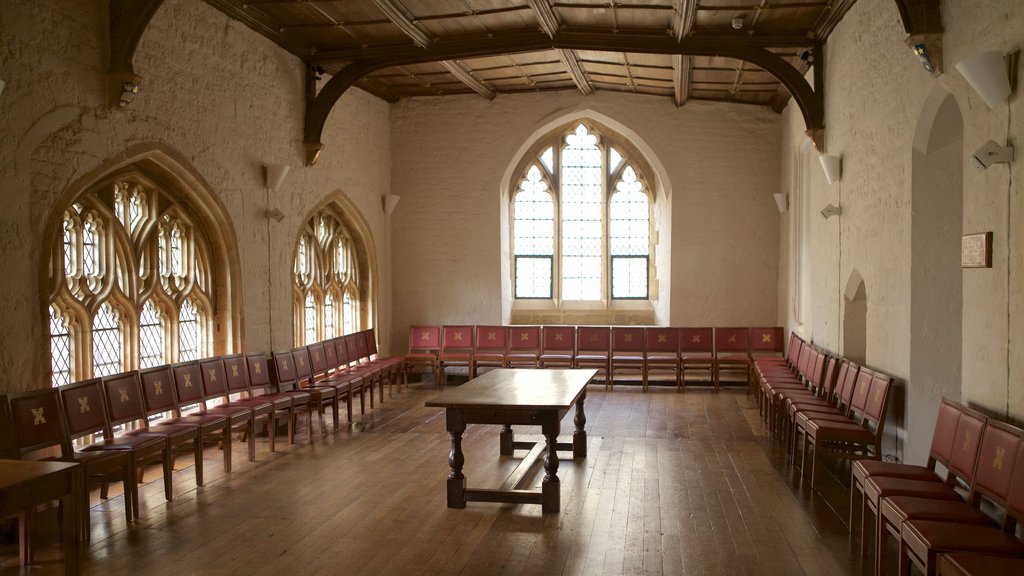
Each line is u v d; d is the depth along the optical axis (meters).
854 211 7.73
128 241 7.27
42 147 5.94
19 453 5.13
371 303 12.67
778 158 12.80
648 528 5.43
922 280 6.09
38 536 5.26
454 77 12.15
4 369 5.64
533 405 5.81
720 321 12.98
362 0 8.40
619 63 11.10
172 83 7.43
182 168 7.61
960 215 6.02
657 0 8.25
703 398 11.13
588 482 6.65
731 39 9.02
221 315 8.54
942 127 5.82
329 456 7.60
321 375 9.89
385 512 5.80
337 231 11.84
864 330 8.07
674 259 13.02
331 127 11.13
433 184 13.34
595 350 12.12
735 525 5.49
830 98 8.71
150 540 5.18
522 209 14.22
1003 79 4.29
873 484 4.55
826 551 4.96
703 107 12.88
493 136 13.20
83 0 6.29
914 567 4.66
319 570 4.66
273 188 9.15
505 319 13.68
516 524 5.52
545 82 12.66
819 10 8.20
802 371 9.08
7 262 5.66
